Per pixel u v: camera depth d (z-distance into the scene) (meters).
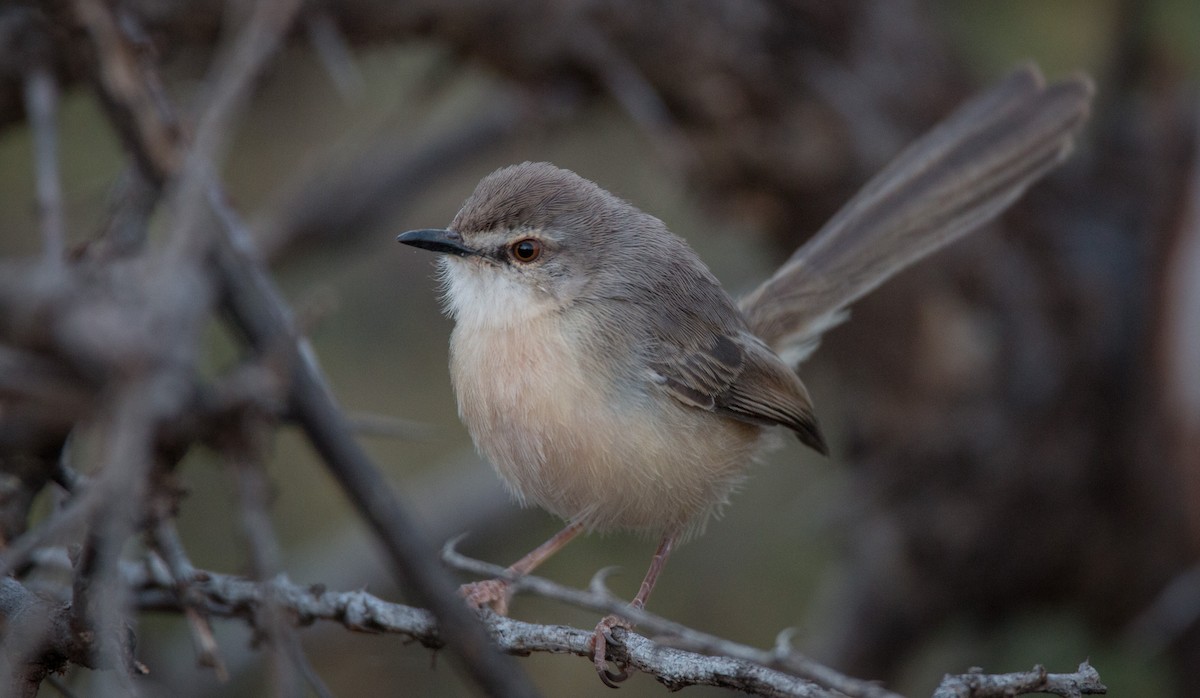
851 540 12.38
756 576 12.76
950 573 12.00
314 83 13.03
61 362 3.67
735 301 9.98
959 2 12.84
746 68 10.99
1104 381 11.81
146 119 5.66
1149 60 12.13
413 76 13.41
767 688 5.47
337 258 12.74
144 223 6.06
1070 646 12.35
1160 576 11.73
